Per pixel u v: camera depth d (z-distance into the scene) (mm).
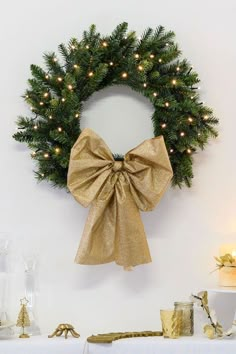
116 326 2160
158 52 2209
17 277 2174
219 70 2285
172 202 2227
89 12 2291
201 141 2178
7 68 2260
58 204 2211
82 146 2039
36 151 2137
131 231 2072
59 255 2188
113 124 2252
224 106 2275
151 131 2250
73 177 2039
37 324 2092
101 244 2092
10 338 1986
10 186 2215
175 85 2150
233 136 2264
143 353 1897
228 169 2250
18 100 2246
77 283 2176
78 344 1916
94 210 2064
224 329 2162
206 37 2297
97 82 2139
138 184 2061
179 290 2186
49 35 2281
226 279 1996
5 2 2285
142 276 2186
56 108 2098
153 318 2168
